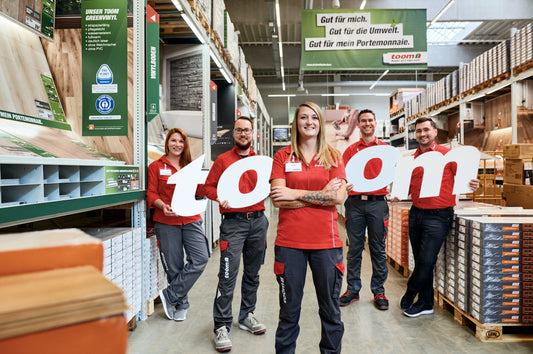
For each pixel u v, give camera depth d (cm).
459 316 253
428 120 264
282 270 164
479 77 552
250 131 236
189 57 420
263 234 235
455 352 209
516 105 459
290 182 167
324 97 1925
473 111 648
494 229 223
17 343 31
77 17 261
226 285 222
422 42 599
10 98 223
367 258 444
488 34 1305
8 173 160
